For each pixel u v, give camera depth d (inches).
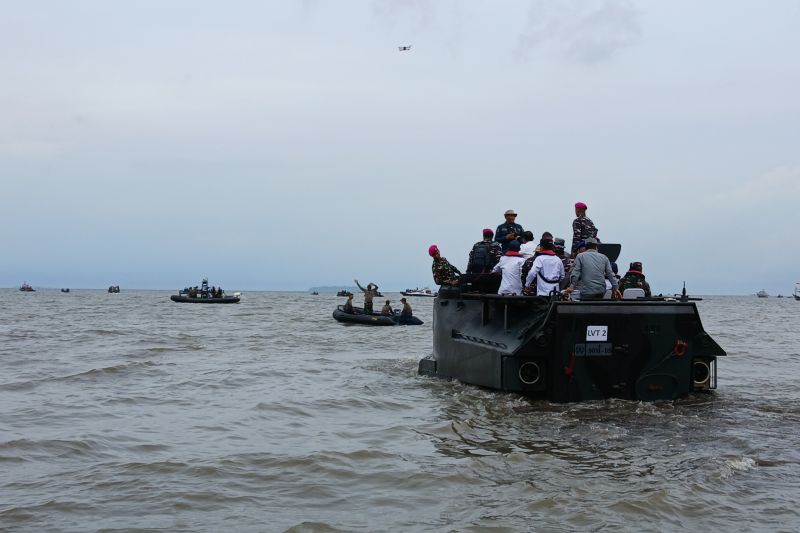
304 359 859.4
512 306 514.3
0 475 342.3
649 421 428.5
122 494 311.7
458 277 601.6
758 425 422.0
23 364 800.9
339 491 314.0
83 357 878.4
